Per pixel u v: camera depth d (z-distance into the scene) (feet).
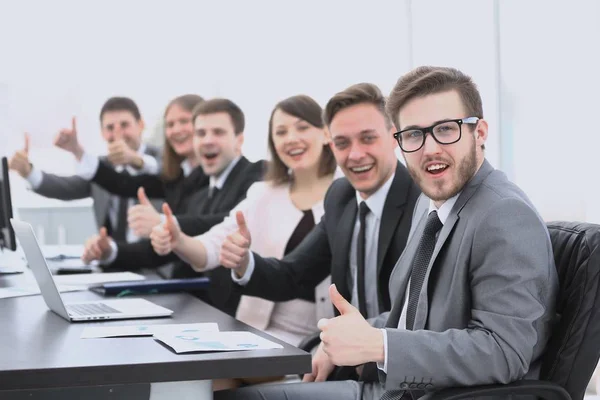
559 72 12.53
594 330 6.51
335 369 8.89
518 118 13.19
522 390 6.34
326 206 10.66
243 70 19.66
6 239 12.21
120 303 8.98
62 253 15.61
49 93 20.68
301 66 18.48
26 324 7.72
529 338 6.30
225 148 14.74
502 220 6.44
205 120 14.71
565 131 12.48
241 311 12.34
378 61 16.67
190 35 20.31
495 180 6.85
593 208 12.03
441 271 6.80
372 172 9.58
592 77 12.04
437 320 6.72
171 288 10.27
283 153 12.20
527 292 6.33
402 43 15.97
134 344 6.59
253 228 12.52
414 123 6.83
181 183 16.42
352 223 10.05
